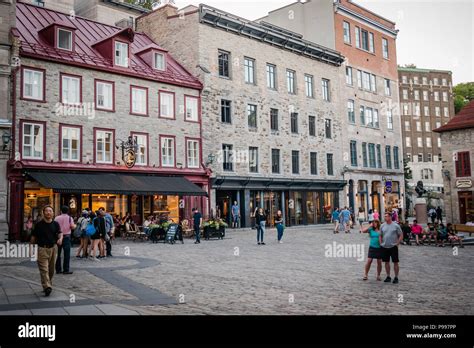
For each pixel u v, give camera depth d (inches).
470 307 323.9
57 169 900.0
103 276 458.0
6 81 818.8
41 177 845.8
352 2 1745.8
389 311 310.8
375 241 437.7
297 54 1478.8
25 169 853.8
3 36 829.8
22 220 849.5
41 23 1048.8
